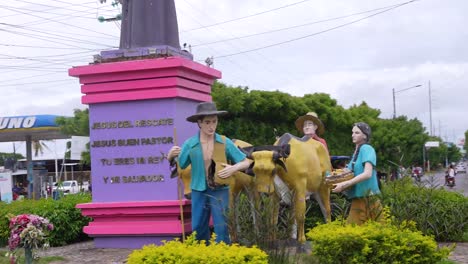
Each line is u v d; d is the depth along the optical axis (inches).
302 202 323.0
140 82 388.2
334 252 241.9
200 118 282.5
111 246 394.3
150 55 394.6
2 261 343.6
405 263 236.4
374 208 284.0
